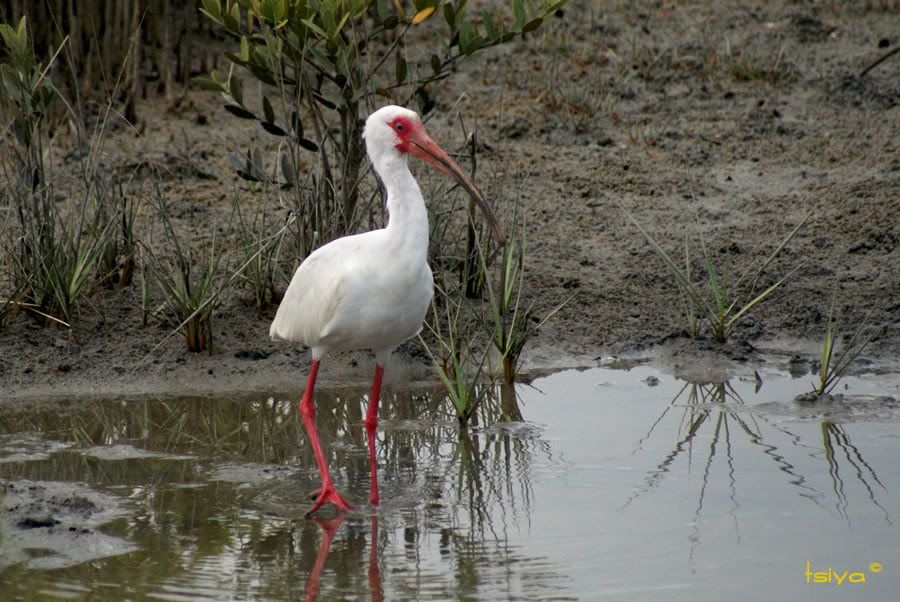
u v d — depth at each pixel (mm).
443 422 10938
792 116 18438
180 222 14469
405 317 9219
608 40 21266
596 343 12883
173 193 15305
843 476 9609
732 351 12648
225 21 12078
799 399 11320
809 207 15477
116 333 12406
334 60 12133
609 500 9164
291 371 12133
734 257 14367
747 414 11062
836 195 15695
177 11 19469
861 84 19297
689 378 12109
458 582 7770
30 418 10867
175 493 9250
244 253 13031
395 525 8727
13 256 12336
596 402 11438
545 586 7715
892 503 9062
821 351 12641
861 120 18188
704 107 18797
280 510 8977
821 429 10680
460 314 12727
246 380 11883
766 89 19406
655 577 7832
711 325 13117
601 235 15023
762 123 18109
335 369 12258
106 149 16344
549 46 20875
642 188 16203
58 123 17000
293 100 12969
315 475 9719
